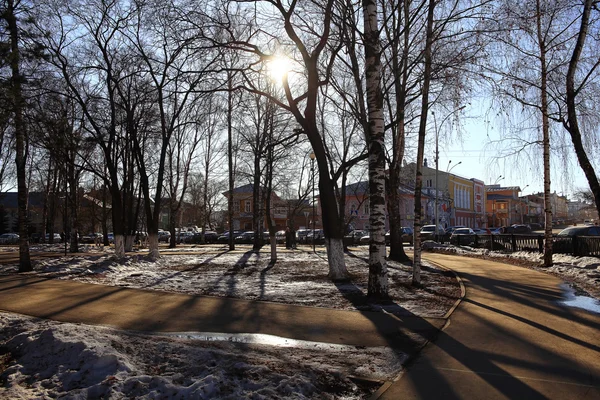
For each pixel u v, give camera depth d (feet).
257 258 77.71
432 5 41.04
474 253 88.02
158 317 28.84
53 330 20.59
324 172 48.08
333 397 15.92
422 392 16.02
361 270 56.90
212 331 25.20
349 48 50.06
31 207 199.21
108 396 14.69
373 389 16.74
